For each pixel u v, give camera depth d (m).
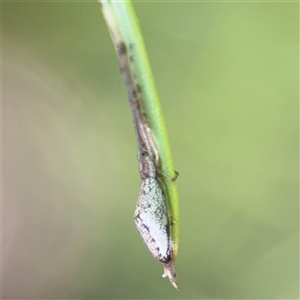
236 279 0.10
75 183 0.10
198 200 0.10
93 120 0.10
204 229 0.10
